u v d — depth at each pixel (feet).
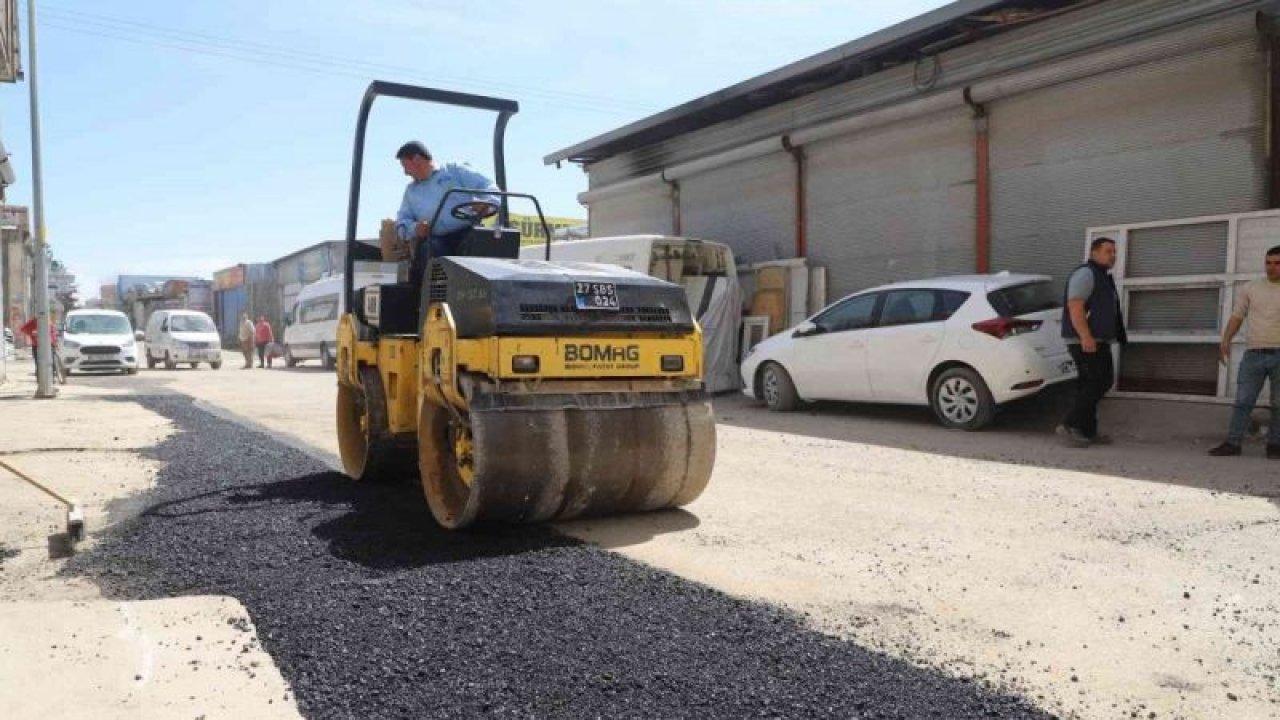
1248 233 30.48
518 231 21.02
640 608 12.84
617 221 64.85
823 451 28.58
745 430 33.99
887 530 18.13
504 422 16.34
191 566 15.19
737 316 49.32
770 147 49.67
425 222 20.57
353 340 22.82
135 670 10.71
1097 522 18.65
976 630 12.42
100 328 81.30
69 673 10.62
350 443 24.00
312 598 13.19
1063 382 32.86
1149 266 33.32
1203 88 32.19
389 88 21.88
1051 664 11.21
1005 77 37.83
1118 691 10.41
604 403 17.56
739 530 18.12
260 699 9.95
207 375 79.36
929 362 33.58
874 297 36.35
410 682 10.34
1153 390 33.17
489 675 10.52
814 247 48.44
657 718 9.46
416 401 20.47
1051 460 26.35
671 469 18.16
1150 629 12.43
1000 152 39.11
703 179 56.24
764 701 9.86
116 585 14.44
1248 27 30.37
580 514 18.01
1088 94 35.73
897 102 43.57
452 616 12.46
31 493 21.75
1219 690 10.44
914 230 42.98
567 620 12.32
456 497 18.06
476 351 16.83
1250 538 17.21
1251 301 25.88
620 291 18.01
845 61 43.65
